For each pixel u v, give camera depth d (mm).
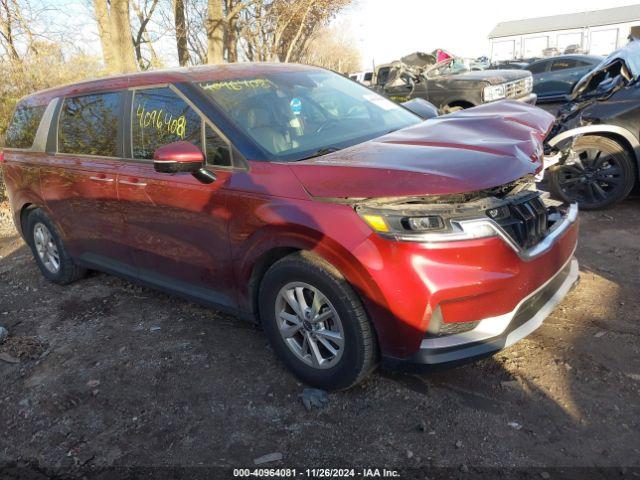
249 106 3484
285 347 3158
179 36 17938
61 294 4914
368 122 3830
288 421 2895
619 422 2645
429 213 2568
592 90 6254
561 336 3391
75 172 4285
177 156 3033
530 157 2990
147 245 3855
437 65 13055
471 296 2600
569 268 3367
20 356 3857
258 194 3006
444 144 3000
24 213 5227
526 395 2893
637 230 5113
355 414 2887
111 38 11906
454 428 2713
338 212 2697
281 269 2979
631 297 3801
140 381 3391
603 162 5617
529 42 49812
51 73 10539
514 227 2746
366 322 2766
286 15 23062
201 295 3629
